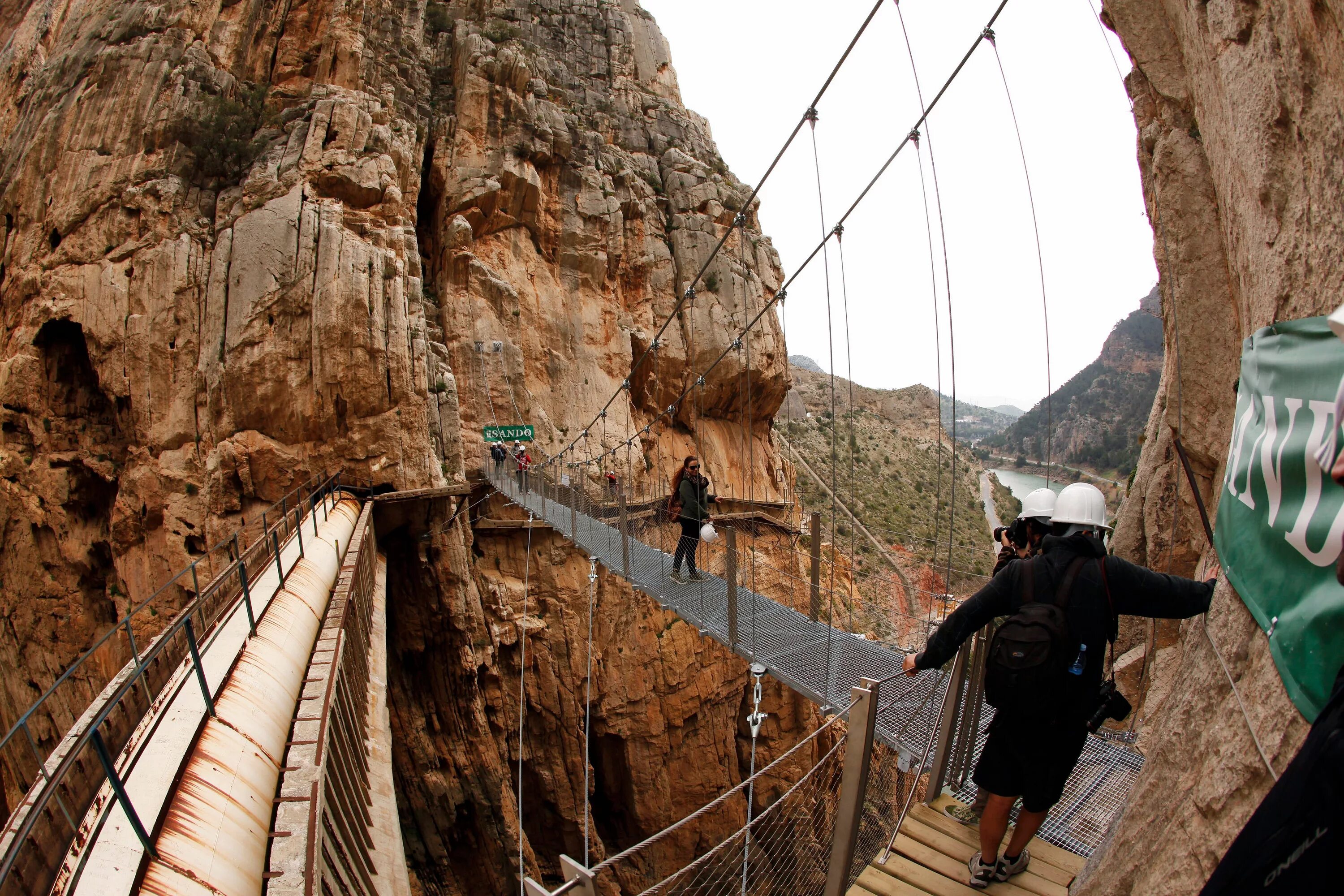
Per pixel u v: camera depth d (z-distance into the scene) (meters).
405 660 21.38
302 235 20.55
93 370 20.34
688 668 27.17
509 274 28.89
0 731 19.91
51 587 19.59
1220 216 3.71
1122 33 4.60
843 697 5.82
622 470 28.58
